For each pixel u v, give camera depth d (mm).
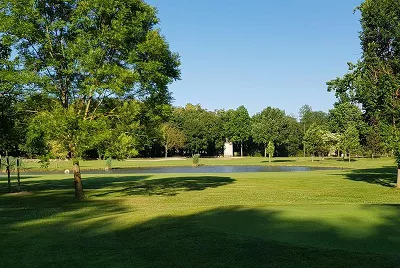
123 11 18188
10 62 17672
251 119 107438
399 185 22156
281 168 56750
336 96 24344
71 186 26891
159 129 21203
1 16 17047
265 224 10250
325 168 54844
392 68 21812
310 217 10961
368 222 10195
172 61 21031
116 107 19672
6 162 24641
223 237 9008
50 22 18266
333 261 7145
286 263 7148
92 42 17547
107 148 17781
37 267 7547
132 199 19000
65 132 16719
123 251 8406
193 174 39344
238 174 38000
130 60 18266
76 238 9844
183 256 7801
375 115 21969
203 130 101250
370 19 21938
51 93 18281
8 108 20125
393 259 7168
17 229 11375
